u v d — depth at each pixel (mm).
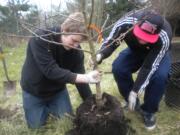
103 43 1277
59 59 1217
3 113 1516
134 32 1178
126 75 1396
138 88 1226
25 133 1338
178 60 1782
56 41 1166
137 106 1447
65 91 1390
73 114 1388
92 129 1130
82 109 1183
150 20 1152
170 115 1474
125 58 1392
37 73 1243
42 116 1372
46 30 1084
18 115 1488
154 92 1291
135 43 1273
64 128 1327
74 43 1147
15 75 2092
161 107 1546
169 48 1289
